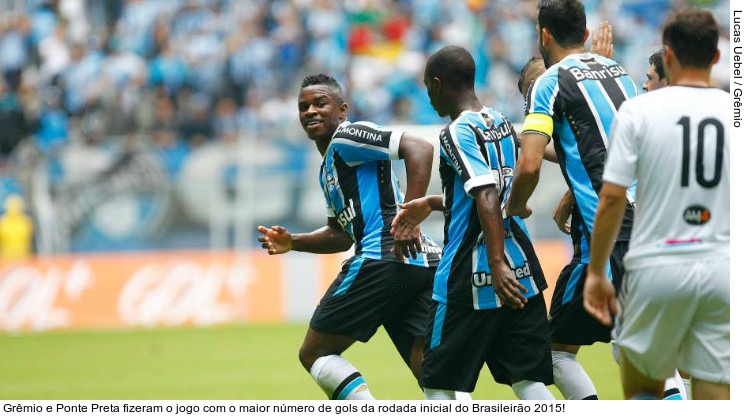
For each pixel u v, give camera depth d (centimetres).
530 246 1795
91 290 5194
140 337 4678
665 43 1538
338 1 6994
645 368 1550
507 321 1772
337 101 2052
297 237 2106
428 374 1792
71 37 6925
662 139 1481
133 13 6962
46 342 4569
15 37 6844
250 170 5169
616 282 1736
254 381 3219
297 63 6762
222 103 6394
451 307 1766
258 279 5222
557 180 4775
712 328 1495
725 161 1485
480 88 6462
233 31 6875
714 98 1501
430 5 6994
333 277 5272
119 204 5197
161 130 6262
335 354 1977
